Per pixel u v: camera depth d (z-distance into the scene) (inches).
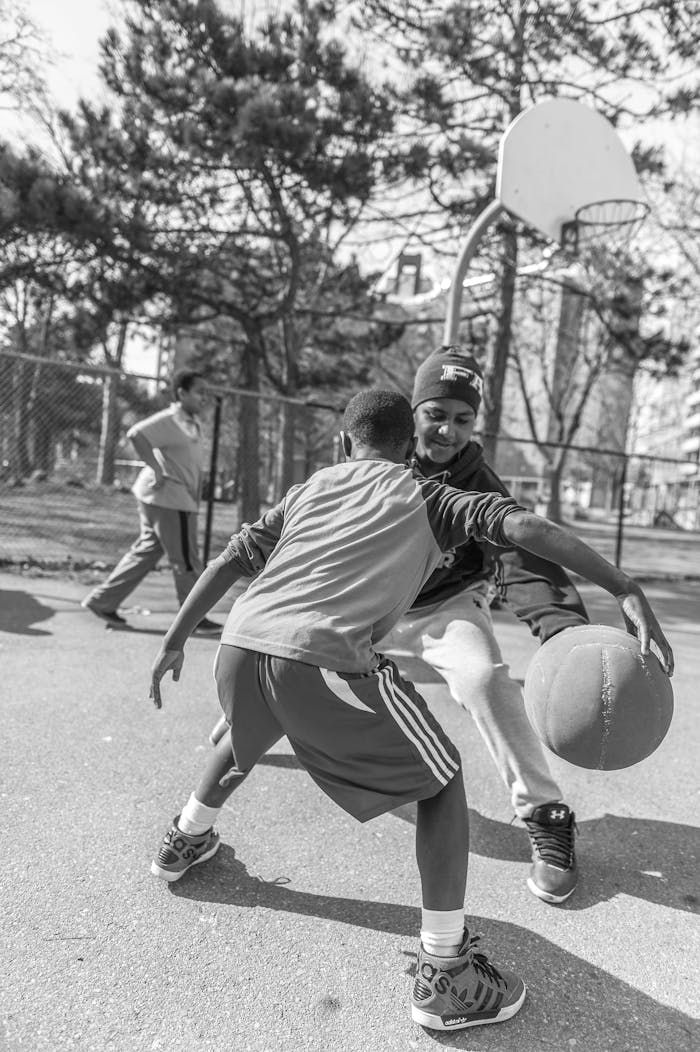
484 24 456.1
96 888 95.0
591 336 984.9
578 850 115.3
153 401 627.5
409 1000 79.3
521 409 1587.1
